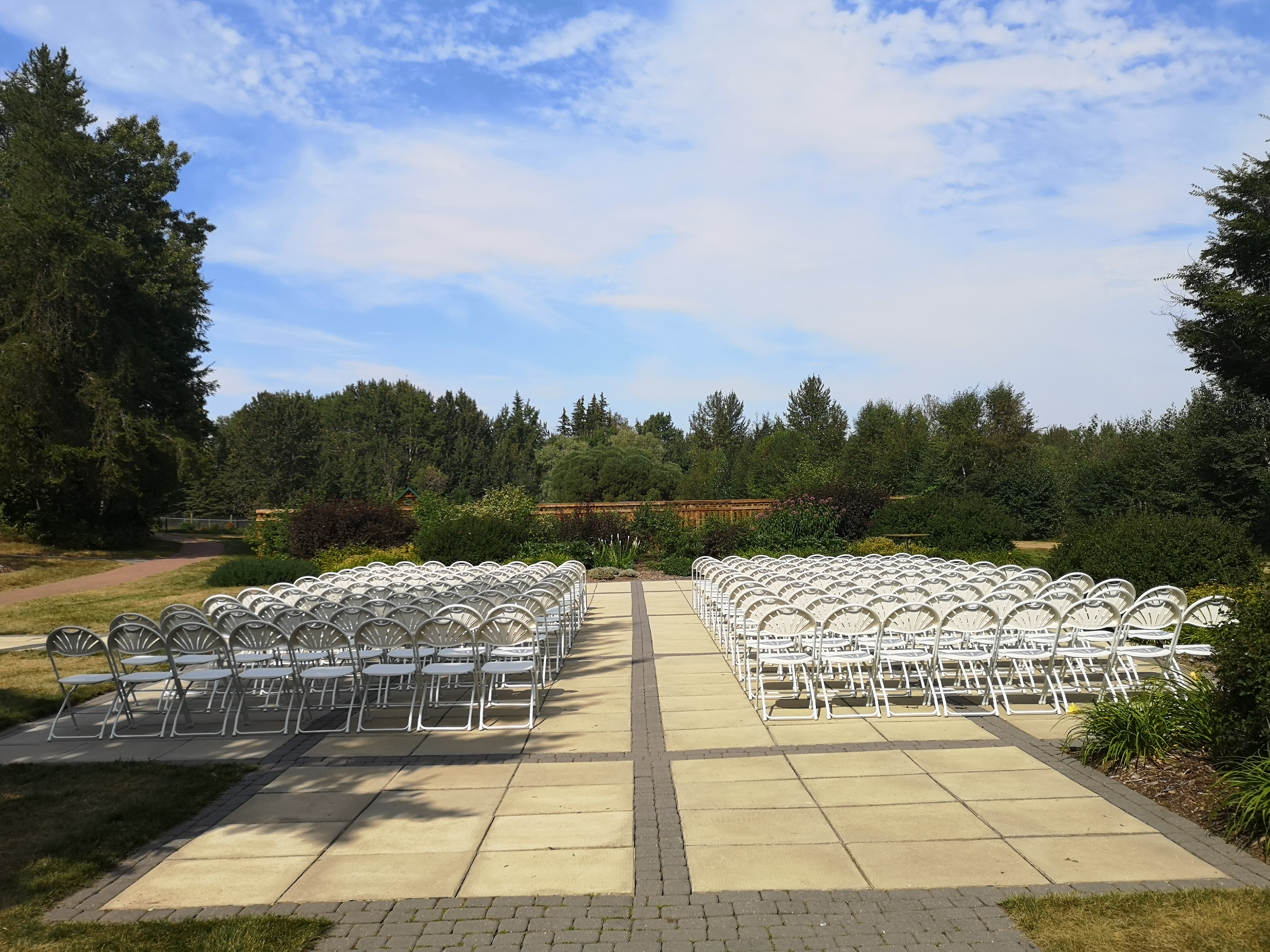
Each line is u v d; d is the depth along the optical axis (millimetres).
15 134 31906
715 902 3750
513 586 9039
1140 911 3531
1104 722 5586
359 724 6789
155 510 34625
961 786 5168
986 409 35281
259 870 4215
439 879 4055
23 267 28750
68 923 3682
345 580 12023
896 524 20641
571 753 6070
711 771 5594
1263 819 4176
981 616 6855
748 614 7094
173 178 36750
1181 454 26609
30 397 27969
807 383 55281
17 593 20000
